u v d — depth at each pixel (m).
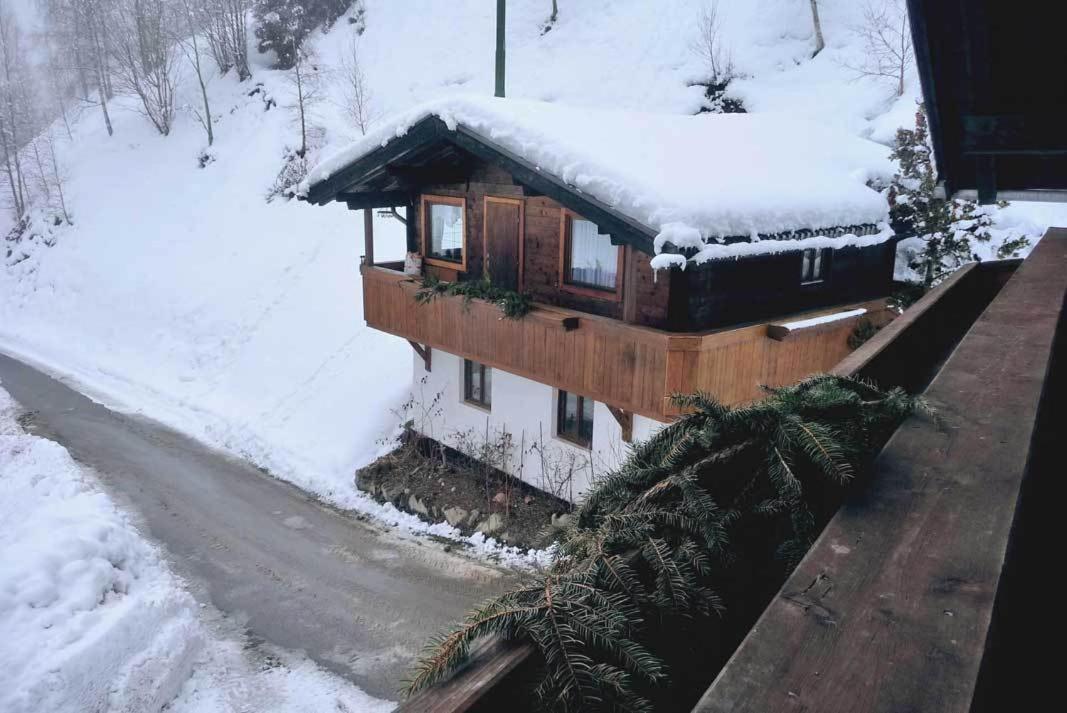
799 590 1.11
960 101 3.54
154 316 23.88
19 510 10.94
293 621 9.56
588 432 10.68
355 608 9.83
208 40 38.12
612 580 1.58
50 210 32.91
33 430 17.02
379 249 21.83
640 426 9.55
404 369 16.09
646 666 1.34
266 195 27.11
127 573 9.16
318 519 12.54
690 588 1.56
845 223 10.14
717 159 10.19
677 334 8.48
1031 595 1.66
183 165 31.75
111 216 30.73
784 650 0.98
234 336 21.25
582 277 9.88
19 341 25.58
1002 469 1.48
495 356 10.70
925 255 11.56
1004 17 3.22
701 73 24.22
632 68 26.31
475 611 1.47
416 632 9.27
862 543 1.24
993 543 1.21
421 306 11.97
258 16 35.84
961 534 1.25
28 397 19.52
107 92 41.38
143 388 20.14
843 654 0.97
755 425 1.86
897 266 12.53
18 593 8.02
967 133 3.61
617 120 10.87
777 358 9.52
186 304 23.48
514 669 1.31
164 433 16.94
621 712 1.30
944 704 0.88
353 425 15.12
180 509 12.98
